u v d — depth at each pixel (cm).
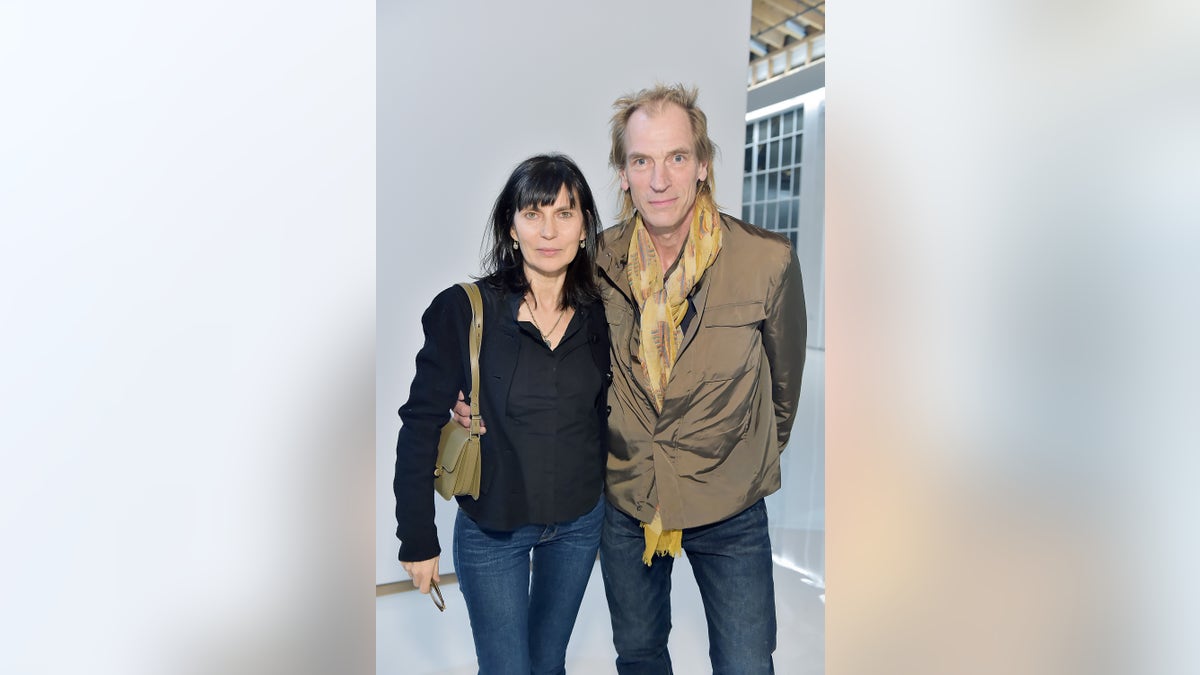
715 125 179
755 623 178
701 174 174
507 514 163
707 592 179
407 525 161
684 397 172
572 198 165
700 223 173
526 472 163
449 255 162
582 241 166
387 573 165
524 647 166
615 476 170
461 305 162
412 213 161
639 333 169
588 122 169
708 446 174
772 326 177
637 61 173
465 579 163
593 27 170
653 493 172
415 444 160
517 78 166
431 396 161
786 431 183
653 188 170
